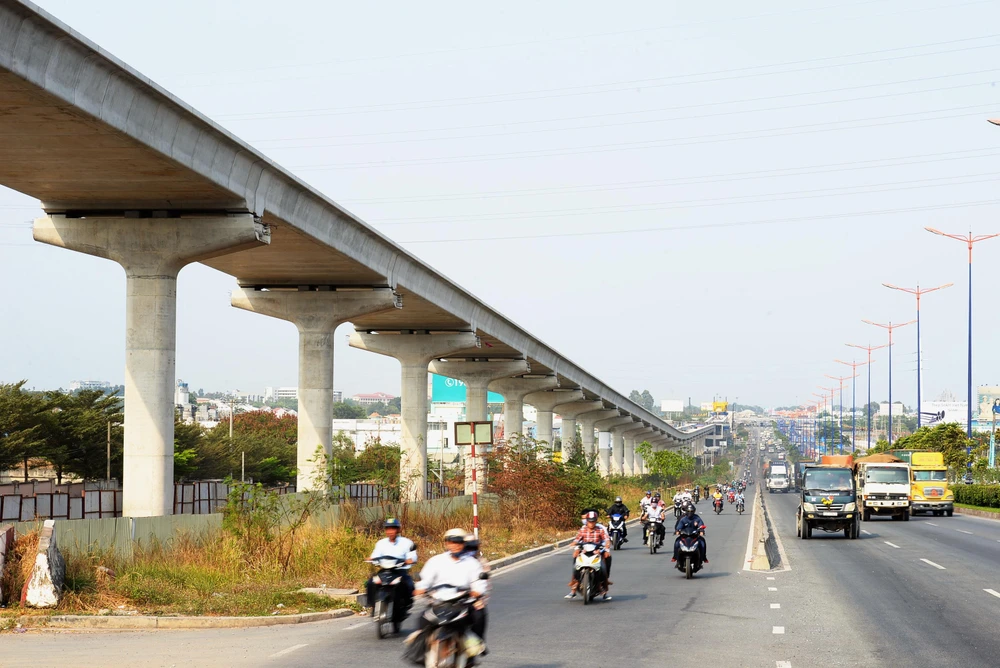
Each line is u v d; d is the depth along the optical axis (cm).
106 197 2778
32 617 1611
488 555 3067
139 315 2842
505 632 1557
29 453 5747
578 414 11644
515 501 4675
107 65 2072
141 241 2842
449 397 9400
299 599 1891
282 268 3922
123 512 2814
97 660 1290
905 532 4194
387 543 1539
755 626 1603
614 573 2605
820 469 3900
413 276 4512
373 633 1565
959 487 7431
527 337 7019
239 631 1598
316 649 1395
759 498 6128
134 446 2809
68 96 2011
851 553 3081
